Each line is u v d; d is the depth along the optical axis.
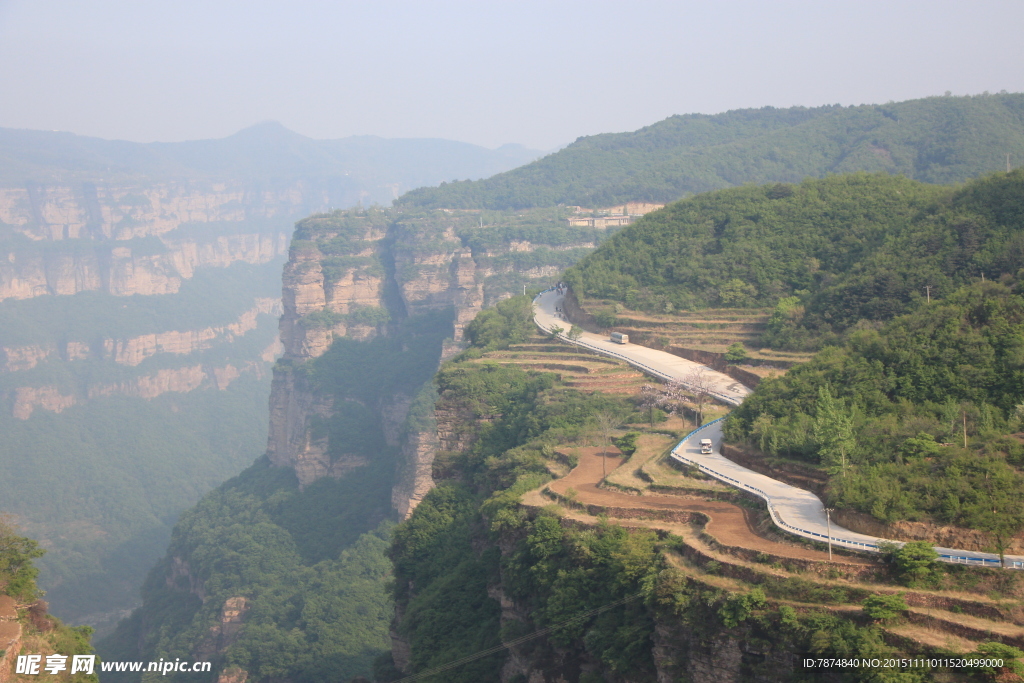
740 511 119.81
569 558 120.12
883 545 98.12
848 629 89.94
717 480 131.88
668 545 110.69
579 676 113.50
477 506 172.00
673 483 133.12
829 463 126.81
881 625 89.88
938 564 95.31
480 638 139.38
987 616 89.06
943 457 114.50
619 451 161.50
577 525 123.06
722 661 96.19
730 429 149.88
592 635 109.88
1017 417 125.75
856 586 95.06
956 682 83.19
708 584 100.31
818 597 95.06
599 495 133.00
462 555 169.62
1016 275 167.25
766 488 124.88
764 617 94.38
